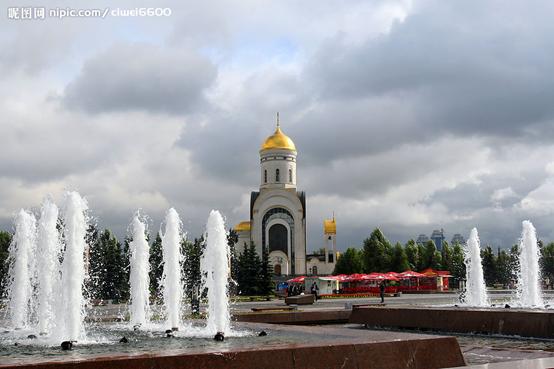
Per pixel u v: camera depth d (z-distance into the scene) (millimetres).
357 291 73062
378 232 103500
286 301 46906
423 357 11180
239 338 14391
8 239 75500
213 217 19750
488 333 18797
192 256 57656
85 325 21078
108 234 72250
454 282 102375
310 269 108500
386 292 70438
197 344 13312
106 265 70562
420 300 50094
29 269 25109
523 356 13508
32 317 24906
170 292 22641
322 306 42062
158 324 22141
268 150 103188
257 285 78438
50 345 14219
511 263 106812
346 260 100250
